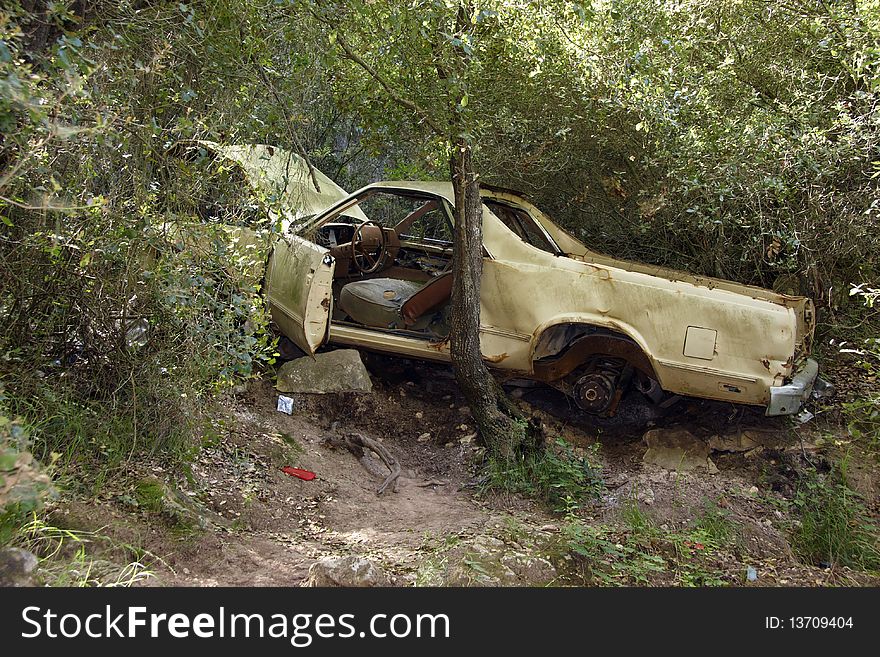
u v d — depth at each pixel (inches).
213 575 159.3
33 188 162.1
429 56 207.2
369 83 229.6
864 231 263.4
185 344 189.6
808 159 254.4
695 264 303.0
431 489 232.4
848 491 222.2
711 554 195.5
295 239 248.8
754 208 267.7
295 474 219.0
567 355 249.6
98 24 168.9
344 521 202.2
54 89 148.2
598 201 311.0
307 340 239.3
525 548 180.9
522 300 244.8
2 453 104.3
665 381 235.8
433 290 258.1
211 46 177.0
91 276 185.0
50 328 189.2
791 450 242.5
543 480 224.8
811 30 269.9
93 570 145.5
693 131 266.4
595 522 207.8
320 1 183.8
